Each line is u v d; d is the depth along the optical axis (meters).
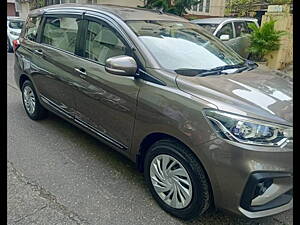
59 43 3.56
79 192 2.61
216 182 2.03
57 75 3.46
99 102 2.88
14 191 2.57
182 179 2.26
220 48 3.19
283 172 1.98
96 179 2.82
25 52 4.16
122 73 2.46
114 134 2.81
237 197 1.98
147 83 2.43
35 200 2.46
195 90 2.20
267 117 1.99
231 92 2.20
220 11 16.62
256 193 1.95
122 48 2.71
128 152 2.69
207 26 7.62
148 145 2.55
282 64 8.63
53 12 3.78
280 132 1.98
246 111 2.00
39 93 3.96
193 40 3.03
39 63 3.81
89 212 2.36
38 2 16.75
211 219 2.35
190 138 2.10
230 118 1.97
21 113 4.54
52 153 3.29
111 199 2.54
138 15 3.05
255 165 1.91
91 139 3.69
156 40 2.75
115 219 2.29
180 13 10.34
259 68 3.05
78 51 3.22
